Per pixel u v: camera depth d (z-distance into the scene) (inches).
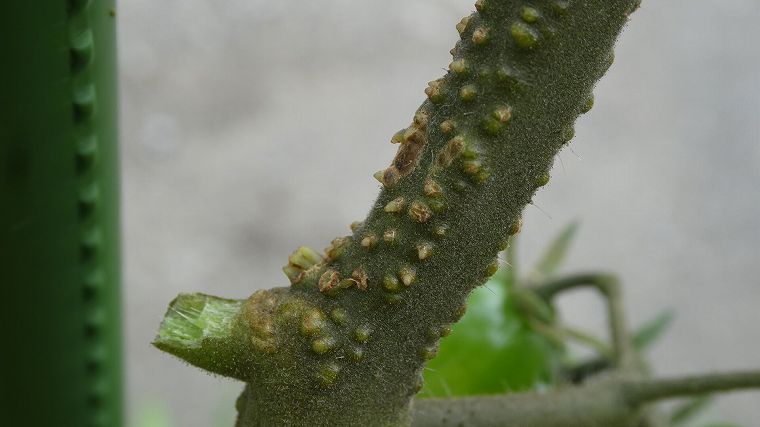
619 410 10.1
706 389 10.1
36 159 8.2
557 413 9.8
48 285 8.6
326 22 35.2
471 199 7.6
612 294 12.7
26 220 8.4
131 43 33.9
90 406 9.1
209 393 30.4
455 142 7.5
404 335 7.8
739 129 33.9
